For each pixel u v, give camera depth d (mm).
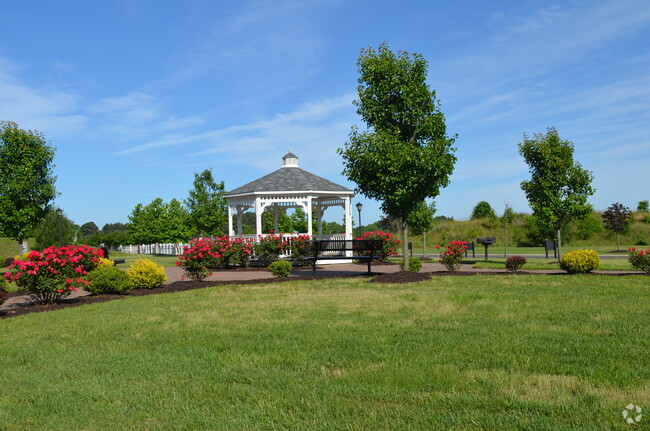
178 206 45500
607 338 6066
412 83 13602
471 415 3762
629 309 7953
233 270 19875
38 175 19078
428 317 7723
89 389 4852
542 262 19312
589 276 12812
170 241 45750
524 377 4637
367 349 5863
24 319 9273
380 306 8906
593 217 38469
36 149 18984
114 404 4410
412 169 13297
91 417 4141
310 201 21516
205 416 4016
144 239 50156
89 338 7250
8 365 5965
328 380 4793
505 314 7789
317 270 18484
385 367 5113
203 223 36531
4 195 18297
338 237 23266
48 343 7062
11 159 18719
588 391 4184
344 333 6762
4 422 4117
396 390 4410
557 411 3771
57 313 9773
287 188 21469
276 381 4840
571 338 6102
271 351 5973
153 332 7418
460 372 4871
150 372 5352
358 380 4730
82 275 12664
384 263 21719
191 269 14766
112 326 8062
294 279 14680
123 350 6410
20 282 10820
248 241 21250
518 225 43062
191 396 4547
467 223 46281
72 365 5805
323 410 4012
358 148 13719
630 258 13555
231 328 7469
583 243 38250
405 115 13703
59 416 4207
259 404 4230
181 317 8648
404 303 9133
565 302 8789
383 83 13516
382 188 13609
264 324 7656
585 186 17797
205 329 7477
